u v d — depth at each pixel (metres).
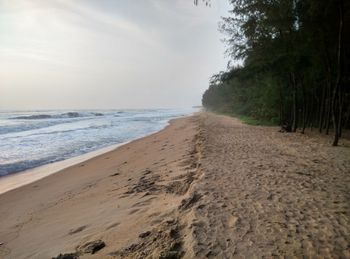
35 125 26.75
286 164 7.36
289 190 5.16
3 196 6.37
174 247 3.17
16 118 40.81
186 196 4.98
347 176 6.14
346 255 2.93
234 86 38.44
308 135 14.73
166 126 28.36
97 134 20.48
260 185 5.46
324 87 16.05
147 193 5.52
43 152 12.56
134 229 3.79
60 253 3.31
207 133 15.93
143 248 3.20
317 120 19.59
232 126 22.25
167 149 11.52
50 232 4.10
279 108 22.27
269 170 6.70
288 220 3.83
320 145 10.85
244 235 3.39
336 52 13.77
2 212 5.30
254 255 2.94
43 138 17.59
